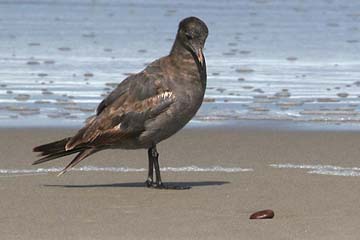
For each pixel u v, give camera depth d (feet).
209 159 50.65
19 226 37.11
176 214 39.14
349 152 52.29
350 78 73.72
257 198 42.04
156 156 44.42
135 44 88.94
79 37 92.17
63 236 35.76
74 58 80.84
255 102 65.51
